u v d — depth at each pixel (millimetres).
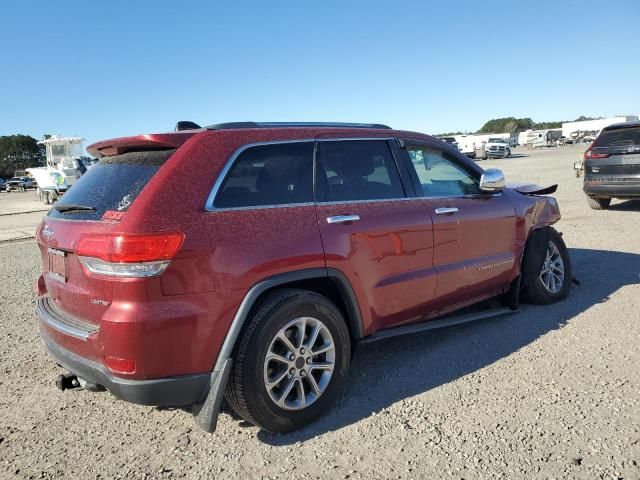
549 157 38750
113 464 2977
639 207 11430
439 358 4168
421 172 4246
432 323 4180
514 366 3918
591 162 10797
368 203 3746
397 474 2730
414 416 3299
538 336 4465
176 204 2912
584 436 2963
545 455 2811
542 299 5188
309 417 3256
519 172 23219
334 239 3420
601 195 10750
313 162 3578
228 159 3188
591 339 4324
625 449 2822
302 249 3248
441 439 3021
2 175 110812
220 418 3455
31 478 2871
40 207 25625
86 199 3264
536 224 5137
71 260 3115
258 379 3033
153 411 3604
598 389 3488
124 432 3334
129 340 2729
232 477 2795
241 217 3104
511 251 4809
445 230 4176
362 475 2740
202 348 2895
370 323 3678
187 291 2842
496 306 5191
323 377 3352
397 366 4070
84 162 27109
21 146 112062
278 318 3100
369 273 3633
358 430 3184
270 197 3297
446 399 3490
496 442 2957
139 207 2836
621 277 6090
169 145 3123
